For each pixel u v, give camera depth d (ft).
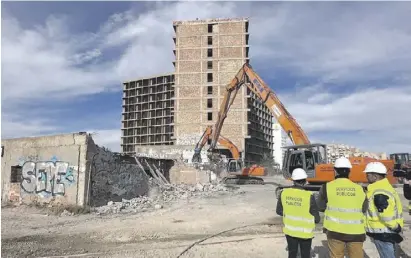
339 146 147.23
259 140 355.77
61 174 53.62
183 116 280.72
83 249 28.48
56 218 45.60
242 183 108.37
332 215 16.89
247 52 292.81
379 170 17.42
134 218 44.80
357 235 16.31
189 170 93.56
